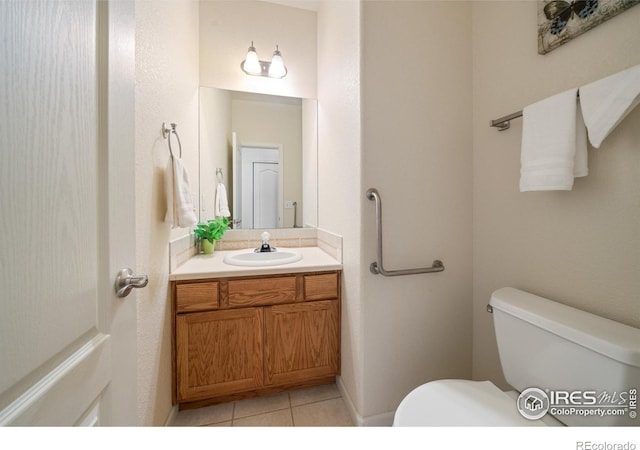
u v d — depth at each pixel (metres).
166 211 1.18
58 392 0.39
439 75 1.24
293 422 1.26
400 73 1.18
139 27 0.92
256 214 1.94
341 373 1.45
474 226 1.30
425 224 1.23
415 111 1.20
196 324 1.28
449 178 1.26
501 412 0.74
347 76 1.29
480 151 1.25
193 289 1.27
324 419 1.28
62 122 0.41
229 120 1.86
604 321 0.75
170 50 1.23
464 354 1.30
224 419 1.28
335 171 1.51
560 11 0.89
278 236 1.96
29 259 0.35
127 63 0.61
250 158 1.91
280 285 1.37
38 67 0.37
